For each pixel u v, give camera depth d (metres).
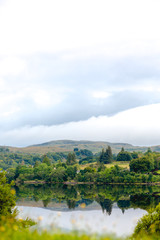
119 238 14.85
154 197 100.50
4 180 31.28
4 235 12.16
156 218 25.83
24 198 101.00
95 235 13.58
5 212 27.20
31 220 29.47
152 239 19.02
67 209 72.06
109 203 86.88
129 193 115.94
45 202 88.69
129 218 56.38
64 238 12.30
